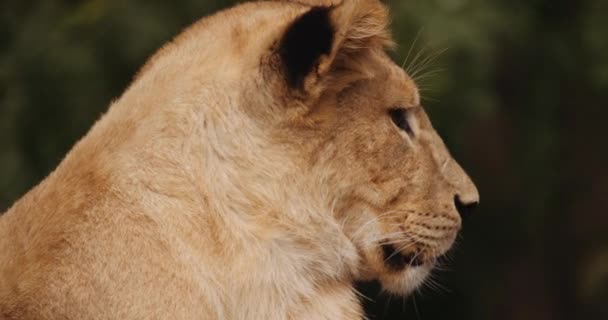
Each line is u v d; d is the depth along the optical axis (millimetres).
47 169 17922
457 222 9344
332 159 8367
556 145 23438
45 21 18500
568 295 25766
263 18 8414
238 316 7777
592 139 24719
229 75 7957
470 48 18234
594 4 22188
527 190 23781
